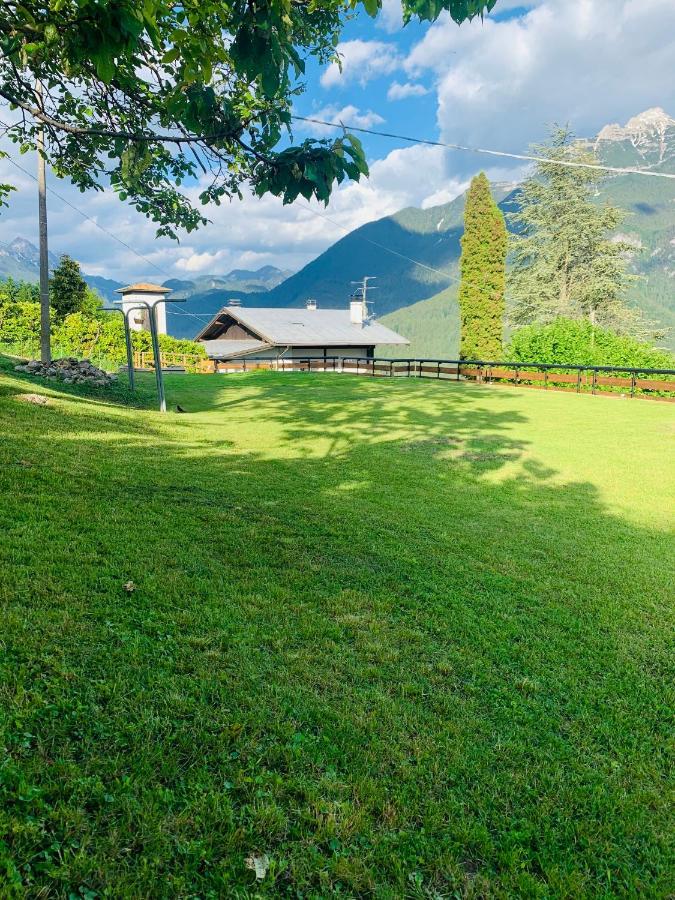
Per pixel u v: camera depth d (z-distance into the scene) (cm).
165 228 605
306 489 947
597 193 4244
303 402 2127
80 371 2042
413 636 470
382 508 884
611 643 501
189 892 221
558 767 331
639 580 661
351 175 334
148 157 425
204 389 2420
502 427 1680
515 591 599
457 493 1025
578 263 4362
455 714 371
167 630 407
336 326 4750
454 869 252
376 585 567
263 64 286
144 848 234
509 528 840
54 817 237
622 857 275
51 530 539
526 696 407
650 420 1814
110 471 809
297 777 288
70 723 293
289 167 328
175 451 1101
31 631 364
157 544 565
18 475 683
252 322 4459
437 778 306
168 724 308
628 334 4138
